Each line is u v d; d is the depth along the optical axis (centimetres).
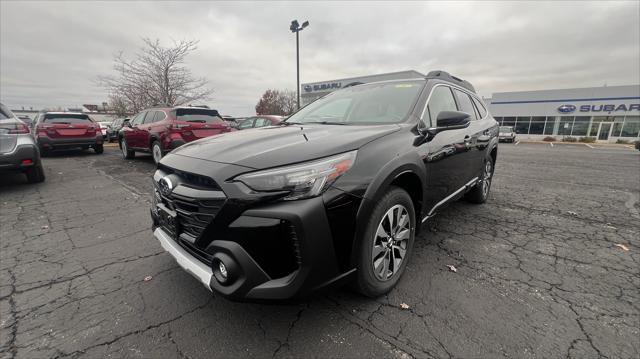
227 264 162
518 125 3559
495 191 562
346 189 177
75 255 295
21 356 171
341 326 193
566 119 3272
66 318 204
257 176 164
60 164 874
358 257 187
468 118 237
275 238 161
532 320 197
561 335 183
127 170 770
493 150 454
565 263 274
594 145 2648
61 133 990
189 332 190
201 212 176
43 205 461
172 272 262
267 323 197
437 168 268
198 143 235
